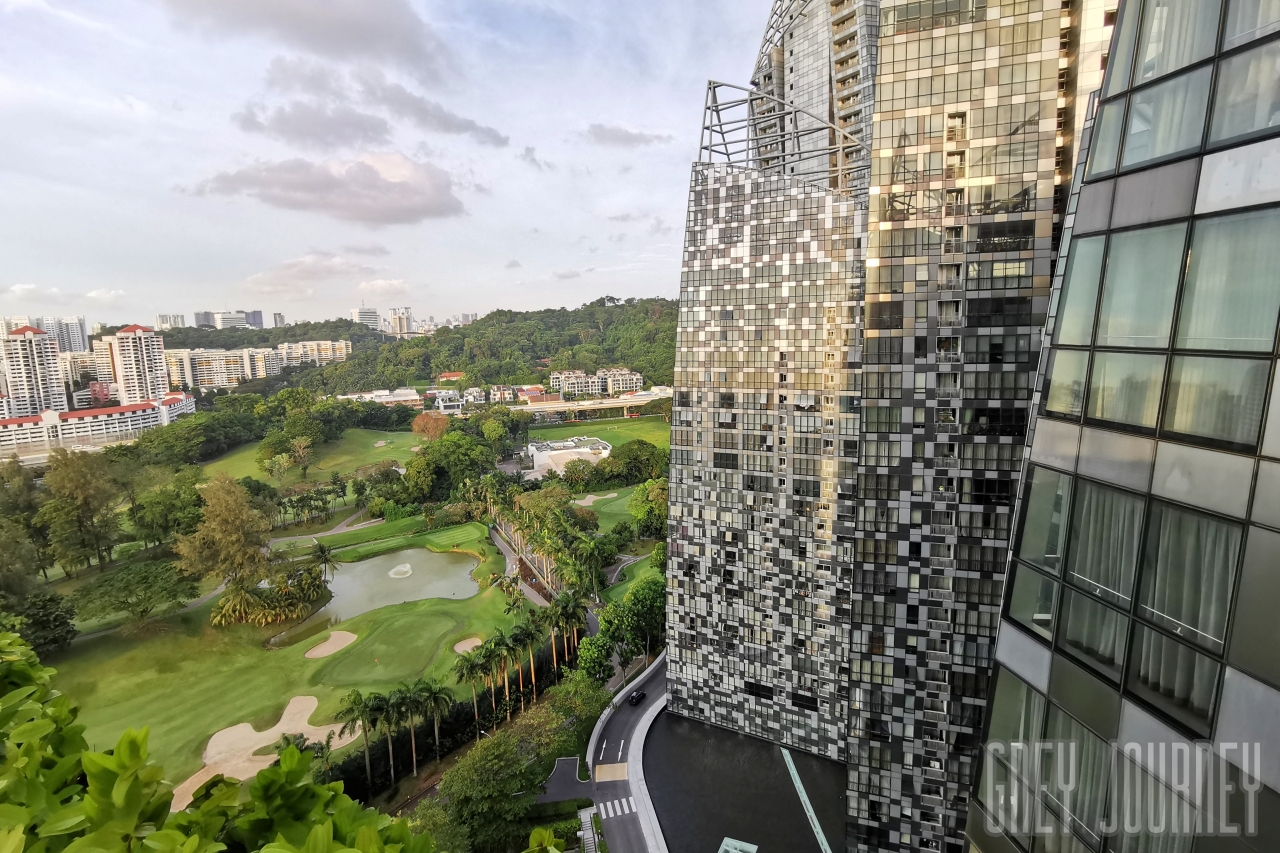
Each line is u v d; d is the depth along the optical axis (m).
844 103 105.56
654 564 129.38
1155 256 14.95
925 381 50.19
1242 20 13.17
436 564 145.50
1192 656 13.09
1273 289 12.21
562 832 63.69
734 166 74.56
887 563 52.25
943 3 47.59
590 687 78.25
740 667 79.88
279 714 85.56
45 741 10.53
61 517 125.44
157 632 104.50
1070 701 16.22
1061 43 46.47
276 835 8.48
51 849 8.39
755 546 77.00
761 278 73.75
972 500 49.81
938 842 53.06
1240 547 12.24
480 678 80.81
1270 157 12.41
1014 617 18.66
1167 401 14.24
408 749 75.50
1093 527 16.06
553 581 126.00
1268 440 11.91
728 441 77.06
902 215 49.81
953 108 48.09
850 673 54.12
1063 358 17.83
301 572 122.06
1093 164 17.39
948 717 51.97
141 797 7.91
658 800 70.00
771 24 126.00
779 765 75.38
